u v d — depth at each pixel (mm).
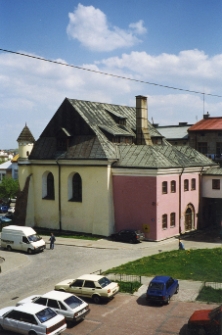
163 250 38031
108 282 25625
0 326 20938
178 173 44625
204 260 32969
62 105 49250
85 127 46906
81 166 45844
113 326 21422
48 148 49781
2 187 72312
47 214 49625
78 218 46625
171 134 81500
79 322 22062
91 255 36844
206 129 71750
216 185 48000
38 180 50438
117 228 44312
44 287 28266
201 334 19141
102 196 44344
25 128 51312
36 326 19906
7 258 36750
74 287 25531
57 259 35969
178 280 28234
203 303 24031
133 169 42562
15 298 26203
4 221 52438
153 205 41656
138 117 50750
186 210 46281
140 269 31234
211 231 47406
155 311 23234
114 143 46812
